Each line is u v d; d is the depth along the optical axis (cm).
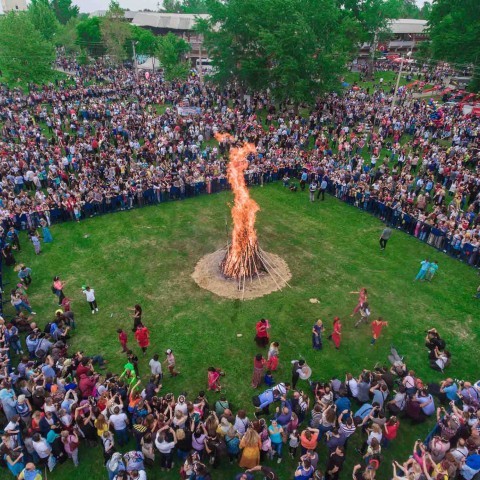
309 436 1191
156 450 1312
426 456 1117
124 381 1577
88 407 1309
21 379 1427
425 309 2019
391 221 2806
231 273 2200
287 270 2295
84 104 4662
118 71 7156
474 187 3003
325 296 2091
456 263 2402
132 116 4309
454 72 6625
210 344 1773
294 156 3581
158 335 1822
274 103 5203
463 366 1691
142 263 2356
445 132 4019
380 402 1360
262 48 4888
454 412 1330
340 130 4178
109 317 1936
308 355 1717
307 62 4450
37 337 1614
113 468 1135
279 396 1380
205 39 5250
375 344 1788
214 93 5481
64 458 1293
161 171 3158
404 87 5919
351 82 6781
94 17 8469
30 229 2431
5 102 4888
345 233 2703
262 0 4834
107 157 3391
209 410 1359
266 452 1291
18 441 1261
